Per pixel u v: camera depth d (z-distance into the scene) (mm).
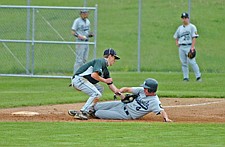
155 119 27453
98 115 27188
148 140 21781
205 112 30156
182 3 76188
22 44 53188
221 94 37344
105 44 71688
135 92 26984
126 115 27031
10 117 27750
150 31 73562
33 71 45781
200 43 67875
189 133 23359
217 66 59844
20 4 66062
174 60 64562
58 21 62562
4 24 55969
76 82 27203
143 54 67500
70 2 73625
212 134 23203
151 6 78562
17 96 36688
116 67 60531
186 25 45031
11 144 20891
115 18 78188
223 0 75688
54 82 45500
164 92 37781
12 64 50281
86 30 44094
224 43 67812
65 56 51875
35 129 24109
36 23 57688
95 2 80062
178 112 30109
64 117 27828
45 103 33250
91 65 27219
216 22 72062
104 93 38031
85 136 22531
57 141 21500
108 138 22141
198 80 45750
